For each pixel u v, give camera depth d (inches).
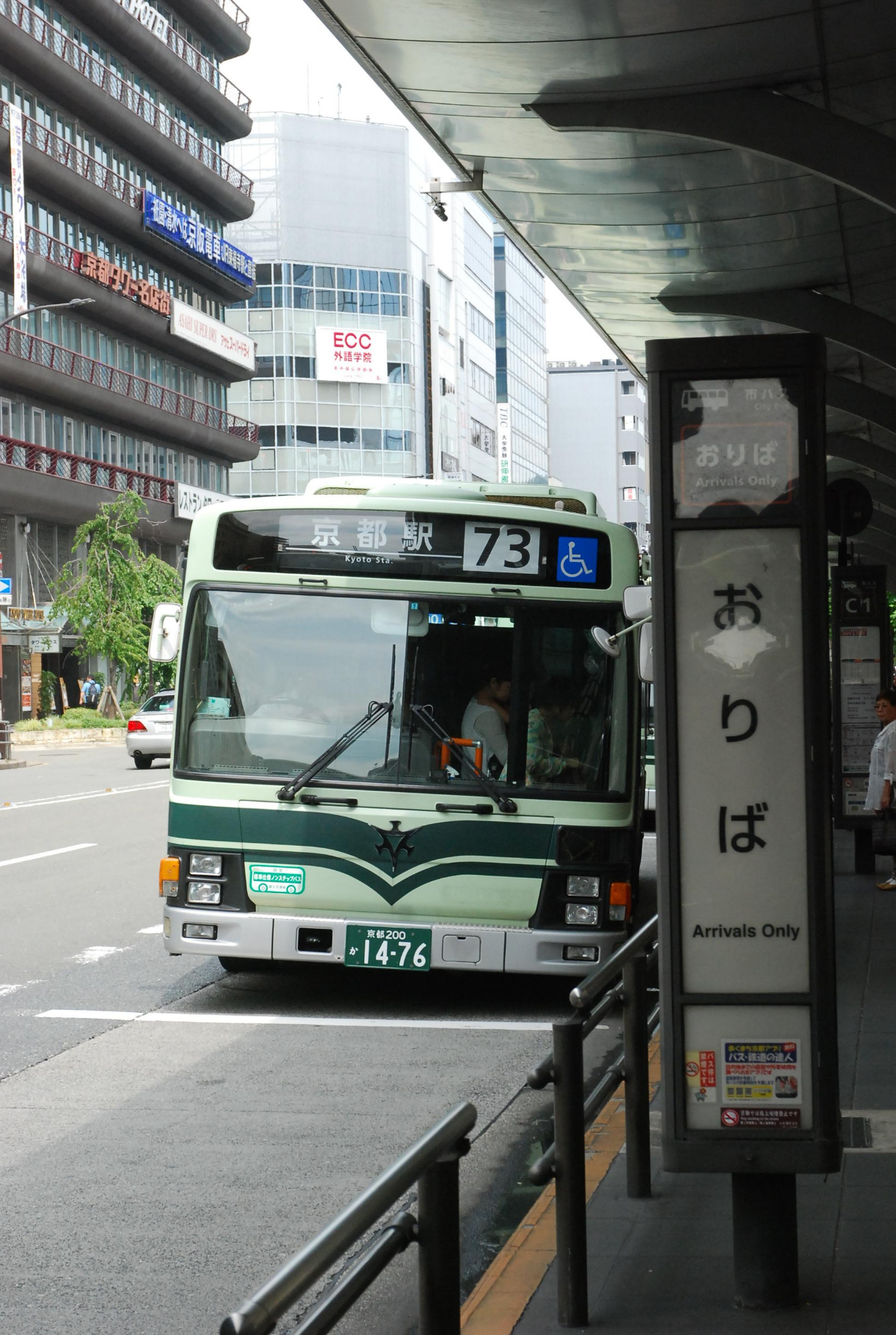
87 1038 362.3
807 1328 172.2
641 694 390.0
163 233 2527.1
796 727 178.5
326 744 385.1
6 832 854.5
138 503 2187.5
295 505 393.7
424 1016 390.9
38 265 2148.1
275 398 3400.6
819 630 177.8
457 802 378.0
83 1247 220.1
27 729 2033.7
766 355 178.1
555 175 580.7
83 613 2130.9
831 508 648.4
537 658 386.3
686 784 179.3
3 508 2197.3
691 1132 179.3
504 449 4520.2
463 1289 206.7
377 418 3469.5
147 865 705.6
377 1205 102.4
